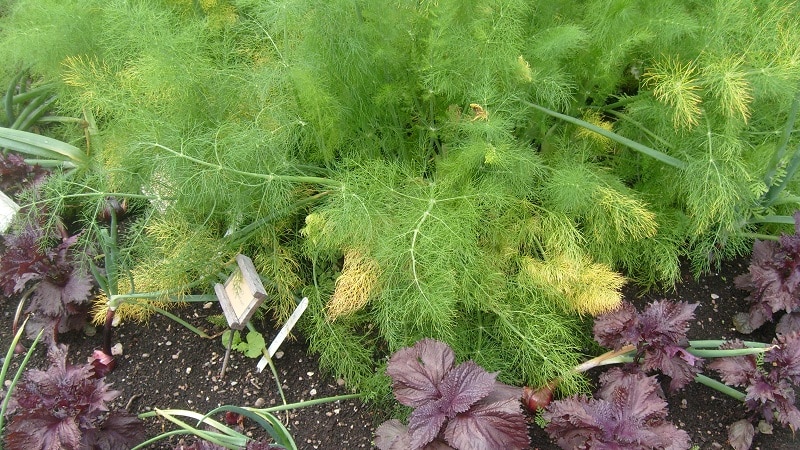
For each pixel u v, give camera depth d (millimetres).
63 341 1098
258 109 1147
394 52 1076
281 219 1145
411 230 1000
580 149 1169
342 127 1109
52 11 1245
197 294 1165
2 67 1334
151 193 1104
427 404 864
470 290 1026
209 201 1084
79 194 1057
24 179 1226
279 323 1074
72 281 1059
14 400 892
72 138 1348
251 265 1029
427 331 1037
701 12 1159
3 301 1161
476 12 1067
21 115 1360
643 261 1170
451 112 1100
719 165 1054
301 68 1019
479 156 1024
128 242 1207
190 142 1037
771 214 1188
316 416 1007
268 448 873
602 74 1130
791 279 1033
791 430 998
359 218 986
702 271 1189
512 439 833
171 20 1290
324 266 1157
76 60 1285
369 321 1107
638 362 978
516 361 1054
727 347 976
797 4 1179
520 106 1124
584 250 1126
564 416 873
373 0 1036
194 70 1116
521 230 1098
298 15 1028
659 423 881
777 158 1062
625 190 1141
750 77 1059
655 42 1120
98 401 887
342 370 1022
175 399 1021
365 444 977
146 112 1089
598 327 988
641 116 1166
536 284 1042
